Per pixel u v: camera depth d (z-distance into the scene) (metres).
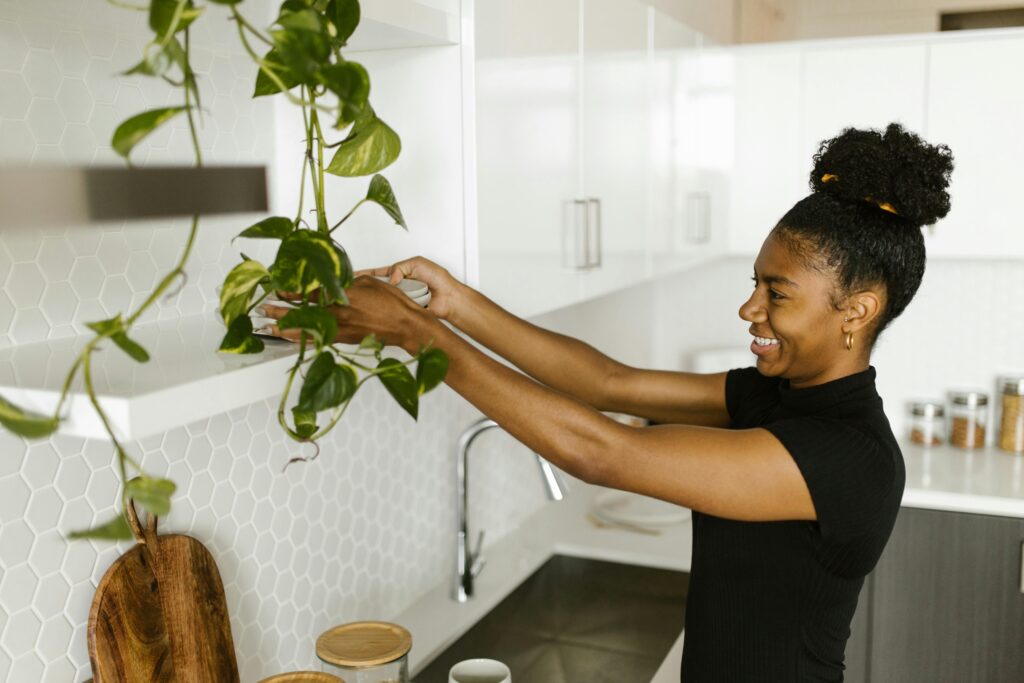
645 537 2.36
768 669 1.30
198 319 1.25
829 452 1.17
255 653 1.46
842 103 2.78
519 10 1.45
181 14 0.67
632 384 1.55
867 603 2.67
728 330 3.39
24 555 1.07
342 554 1.68
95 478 1.15
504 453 2.37
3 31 1.01
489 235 1.40
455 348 1.07
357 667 1.25
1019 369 2.99
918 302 3.07
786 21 3.26
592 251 1.83
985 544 2.54
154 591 1.17
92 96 1.12
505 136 1.44
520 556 2.23
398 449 1.84
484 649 1.91
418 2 1.19
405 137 1.39
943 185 1.26
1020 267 2.96
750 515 1.18
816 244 1.23
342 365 0.83
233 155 1.35
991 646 2.56
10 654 1.07
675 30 2.27
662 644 2.00
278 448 1.49
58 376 0.83
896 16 3.09
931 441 2.99
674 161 2.32
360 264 1.45
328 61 0.76
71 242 1.11
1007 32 2.58
